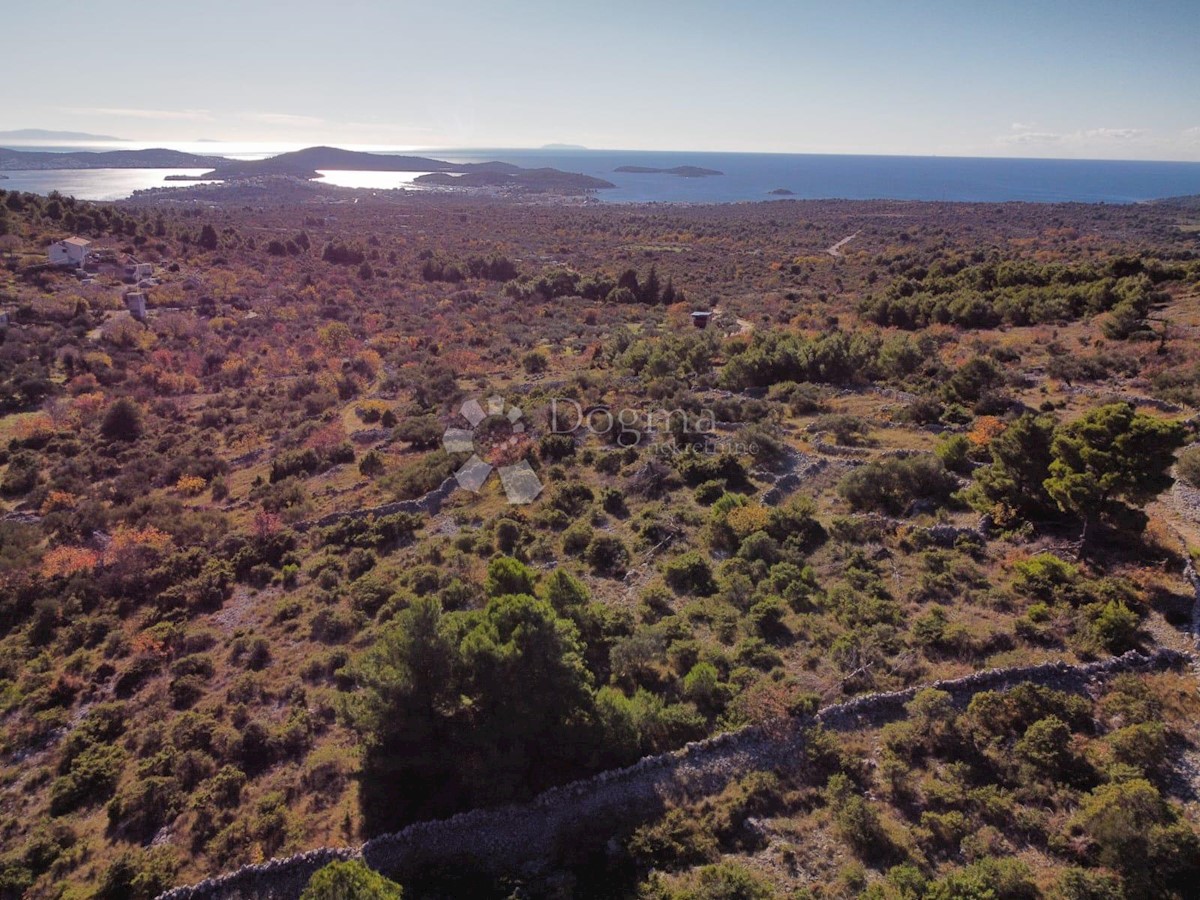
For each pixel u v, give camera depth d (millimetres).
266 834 20391
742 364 60406
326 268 130750
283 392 69125
